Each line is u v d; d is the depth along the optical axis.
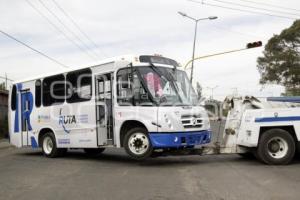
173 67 13.65
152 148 12.41
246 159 13.73
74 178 10.76
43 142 16.73
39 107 16.92
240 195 8.18
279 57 60.84
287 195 8.10
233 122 13.09
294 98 12.84
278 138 12.23
